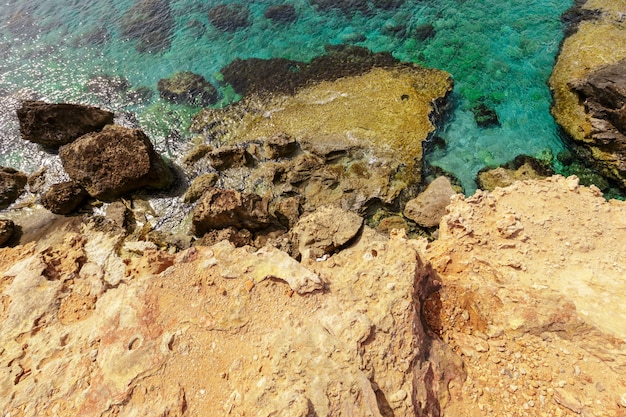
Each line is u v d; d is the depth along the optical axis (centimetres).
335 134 2064
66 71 2717
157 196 1972
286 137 2016
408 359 948
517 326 1070
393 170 1909
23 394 955
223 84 2498
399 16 2800
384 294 1052
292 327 1002
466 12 2733
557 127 2044
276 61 2597
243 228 1766
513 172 1892
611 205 1307
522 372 1000
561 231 1241
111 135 1877
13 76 2703
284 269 1127
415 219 1744
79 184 1944
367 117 2131
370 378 916
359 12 2886
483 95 2227
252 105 2331
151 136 2242
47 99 2523
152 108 2408
